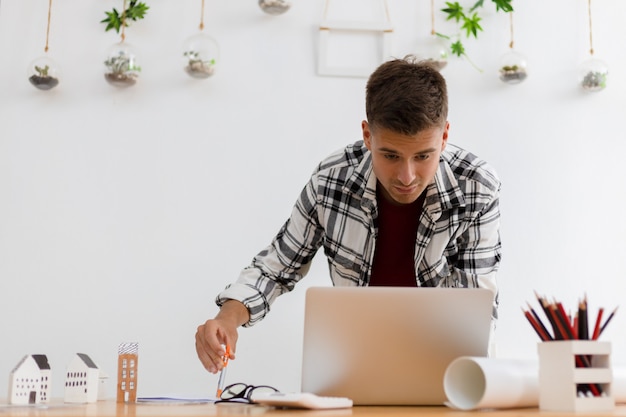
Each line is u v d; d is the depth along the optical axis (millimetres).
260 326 2705
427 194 1751
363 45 2869
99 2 2861
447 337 1176
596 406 1045
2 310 2699
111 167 2787
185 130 2812
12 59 2822
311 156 2818
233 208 2787
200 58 2736
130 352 1375
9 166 2771
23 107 2801
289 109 2832
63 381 2680
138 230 2764
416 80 1469
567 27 2904
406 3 2889
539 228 2807
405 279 1835
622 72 2896
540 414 983
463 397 1114
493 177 1782
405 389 1188
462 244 1820
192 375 2697
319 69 2836
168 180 2789
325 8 2875
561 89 2873
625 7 2928
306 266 1925
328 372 1192
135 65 2750
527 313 1115
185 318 2727
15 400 1207
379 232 1823
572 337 1064
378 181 1769
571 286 2783
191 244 2764
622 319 2777
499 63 2826
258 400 1121
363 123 1678
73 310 2713
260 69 2844
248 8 2871
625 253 2809
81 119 2803
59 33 2840
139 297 2730
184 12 2859
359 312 1183
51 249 2740
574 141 2852
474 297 1171
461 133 2836
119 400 1356
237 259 2766
